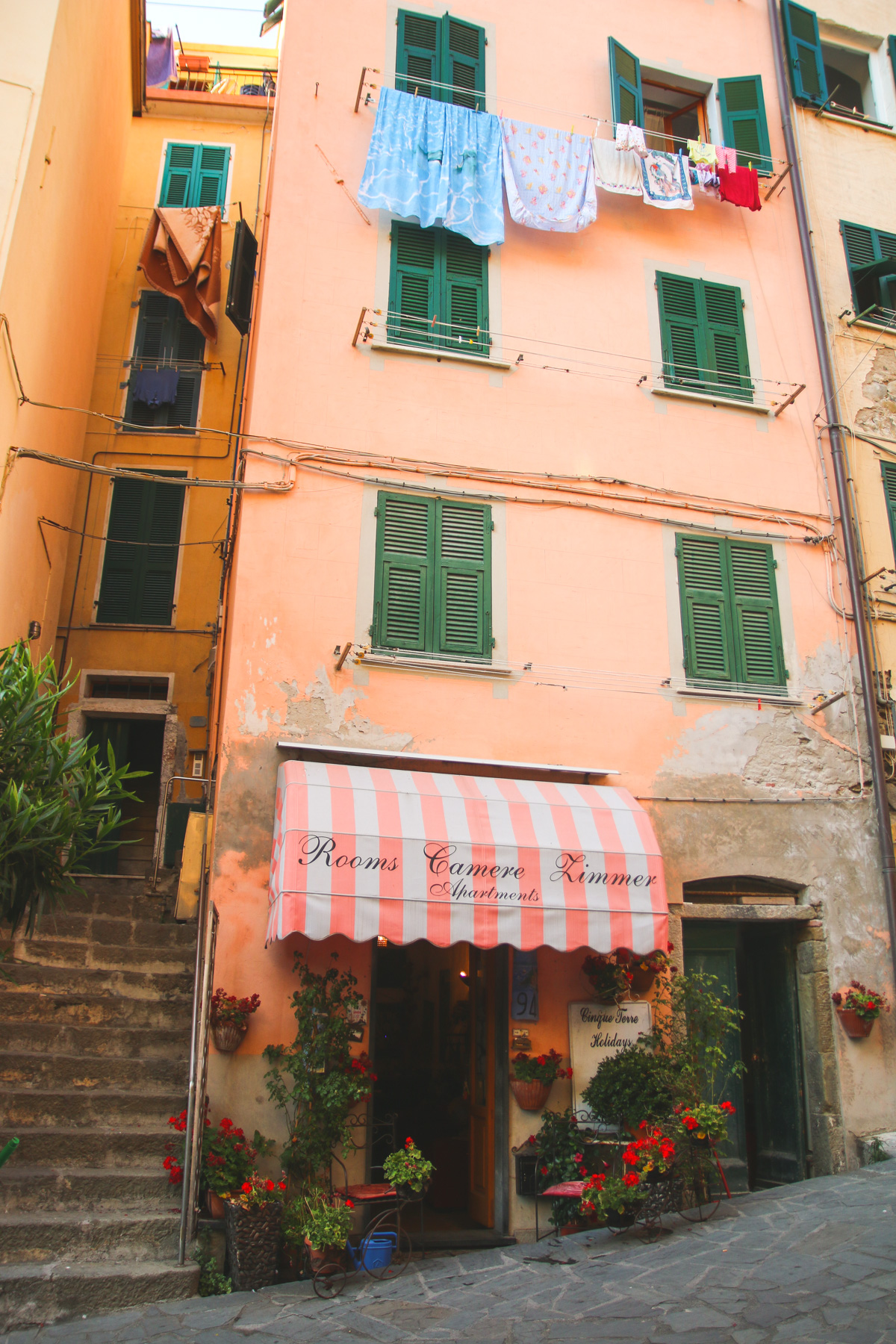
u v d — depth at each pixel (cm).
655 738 979
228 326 1403
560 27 1208
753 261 1194
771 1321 539
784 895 985
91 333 1295
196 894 945
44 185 955
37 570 1101
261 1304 621
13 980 842
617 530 1033
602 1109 788
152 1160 709
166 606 1283
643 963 873
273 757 866
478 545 985
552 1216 792
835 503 1120
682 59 1259
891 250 1273
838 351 1196
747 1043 1027
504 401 1035
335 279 1020
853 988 950
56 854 659
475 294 1067
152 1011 833
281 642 898
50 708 661
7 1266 618
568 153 1115
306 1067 744
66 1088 757
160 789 1230
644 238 1155
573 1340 544
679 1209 743
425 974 1326
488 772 923
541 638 977
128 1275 618
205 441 1351
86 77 1102
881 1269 595
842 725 1045
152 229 1367
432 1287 658
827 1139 913
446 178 1056
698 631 1031
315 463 955
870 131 1323
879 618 1108
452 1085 1121
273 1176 753
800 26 1305
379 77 1109
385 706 910
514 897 791
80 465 919
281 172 1038
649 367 1101
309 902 737
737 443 1105
